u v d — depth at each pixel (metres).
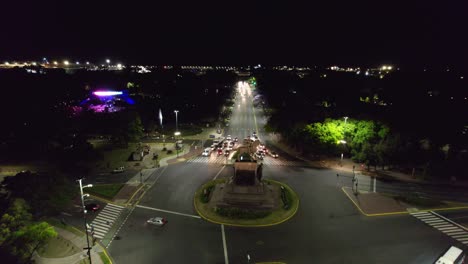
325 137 103.12
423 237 65.38
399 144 98.31
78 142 112.75
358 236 65.50
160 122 152.62
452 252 56.69
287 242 63.50
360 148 105.56
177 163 109.88
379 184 90.94
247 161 83.75
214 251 60.84
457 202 80.19
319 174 98.62
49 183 69.69
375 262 57.72
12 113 134.88
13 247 52.78
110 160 112.56
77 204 79.00
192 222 70.94
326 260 58.22
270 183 90.50
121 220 72.06
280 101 184.00
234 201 77.56
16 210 58.00
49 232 55.69
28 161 111.44
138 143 133.25
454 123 106.19
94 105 174.50
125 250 61.28
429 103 127.06
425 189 87.88
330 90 183.88
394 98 154.62
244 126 164.62
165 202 80.31
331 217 72.69
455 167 93.81
